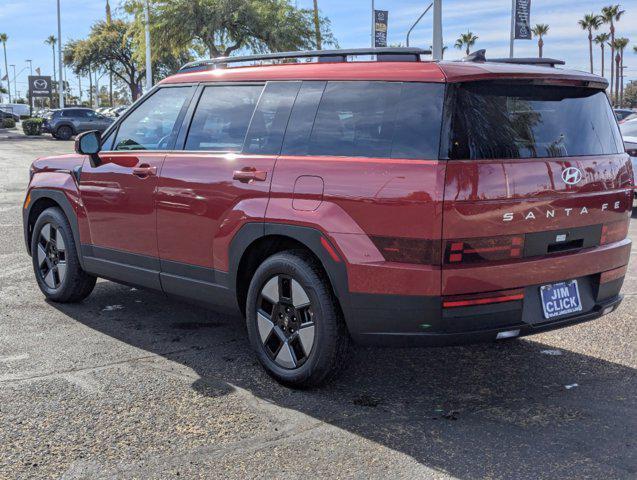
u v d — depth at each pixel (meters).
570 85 3.91
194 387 4.07
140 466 3.14
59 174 5.71
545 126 3.77
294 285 3.95
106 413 3.69
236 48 34.66
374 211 3.58
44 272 5.96
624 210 4.22
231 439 3.41
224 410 3.75
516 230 3.57
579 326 5.38
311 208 3.81
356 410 3.77
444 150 3.45
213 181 4.35
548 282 3.74
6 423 3.56
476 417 3.70
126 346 4.79
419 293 3.47
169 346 4.81
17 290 6.29
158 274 4.83
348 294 3.67
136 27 35.25
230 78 4.60
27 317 5.46
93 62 57.41
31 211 6.01
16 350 4.67
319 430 3.52
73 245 5.60
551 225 3.70
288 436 3.45
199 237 4.47
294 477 3.05
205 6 33.41
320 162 3.86
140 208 4.88
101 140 5.37
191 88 4.84
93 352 4.66
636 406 3.86
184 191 4.54
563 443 3.39
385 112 3.71
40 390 3.98
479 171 3.46
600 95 4.16
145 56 35.53
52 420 3.60
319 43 35.09
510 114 3.65
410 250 3.48
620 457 3.25
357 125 3.81
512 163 3.55
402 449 3.32
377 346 3.73
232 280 4.29
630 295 6.28
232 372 4.32
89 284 5.76
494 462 3.20
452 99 3.51
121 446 3.33
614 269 4.14
